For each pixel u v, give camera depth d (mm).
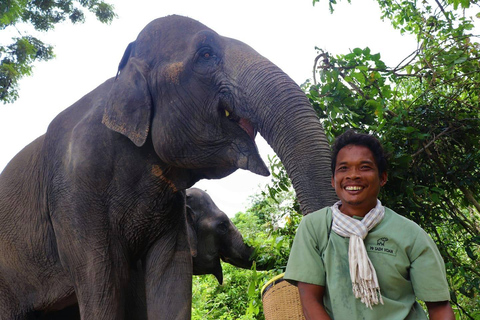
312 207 3057
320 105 4203
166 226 4234
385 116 4402
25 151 4820
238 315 7859
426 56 4574
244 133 3609
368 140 2371
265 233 6316
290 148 3240
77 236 3959
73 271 4008
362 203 2344
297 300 2893
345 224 2328
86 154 3965
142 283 4625
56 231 4098
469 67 4660
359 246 2275
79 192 3963
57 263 4371
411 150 4316
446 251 4238
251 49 3693
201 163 3746
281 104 3346
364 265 2244
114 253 4027
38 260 4438
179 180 4070
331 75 4227
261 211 5027
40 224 4375
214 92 3613
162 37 3869
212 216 6438
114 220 4023
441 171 4391
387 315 2244
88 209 3955
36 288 4520
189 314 4180
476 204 4363
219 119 3627
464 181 4340
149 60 3850
